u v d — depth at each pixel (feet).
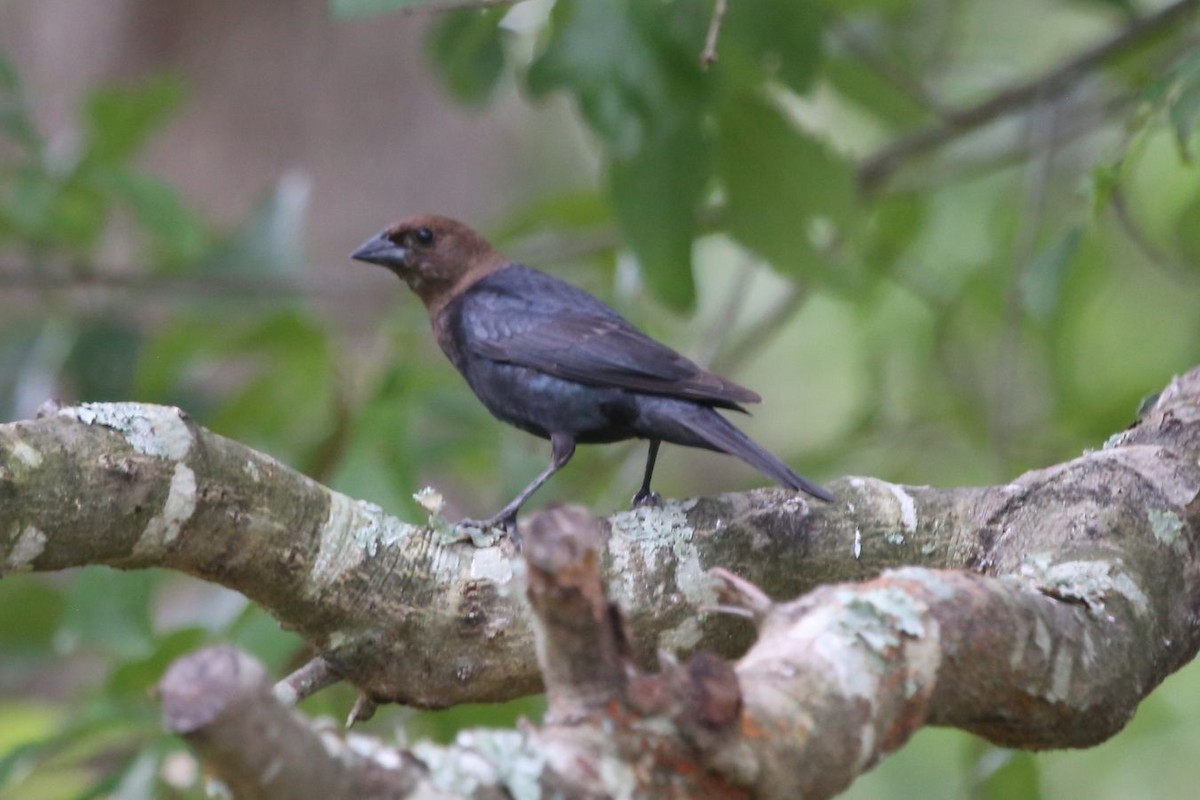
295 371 38.58
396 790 13.61
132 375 41.32
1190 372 26.99
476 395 34.35
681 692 15.07
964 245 48.96
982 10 54.13
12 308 45.88
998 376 39.91
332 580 22.04
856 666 16.71
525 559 14.93
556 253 43.86
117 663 31.71
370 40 54.19
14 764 29.12
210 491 21.01
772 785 15.42
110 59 53.06
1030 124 43.24
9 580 34.99
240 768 12.86
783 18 34.32
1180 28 40.27
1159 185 46.09
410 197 54.60
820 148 36.06
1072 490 23.68
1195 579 22.89
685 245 34.81
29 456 19.72
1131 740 48.24
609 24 33.91
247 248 41.14
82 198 40.75
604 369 30.86
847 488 24.67
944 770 51.16
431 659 22.61
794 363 62.39
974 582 18.90
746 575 23.84
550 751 14.51
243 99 53.52
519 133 62.03
